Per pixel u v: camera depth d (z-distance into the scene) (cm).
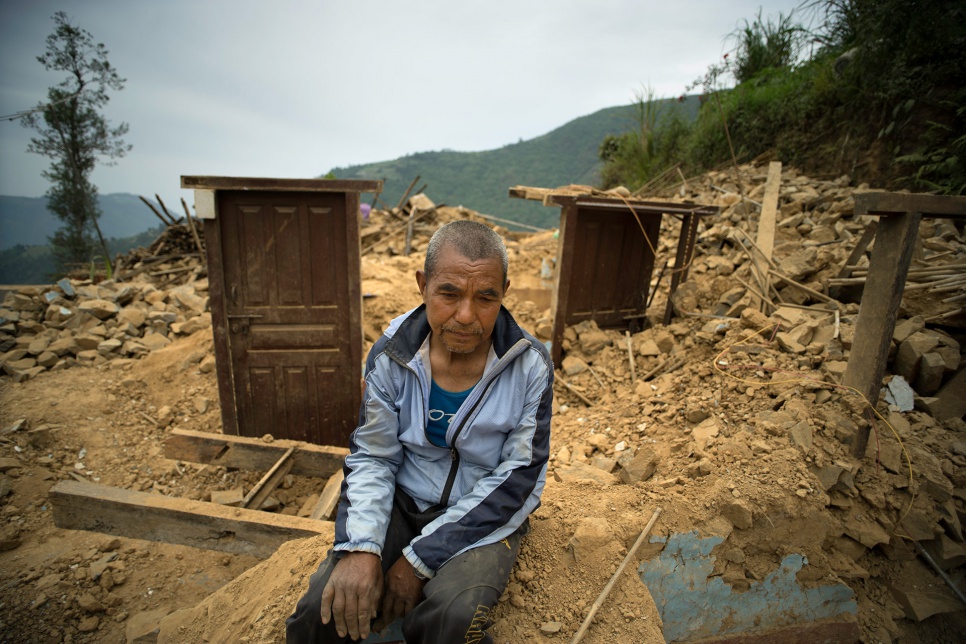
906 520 233
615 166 1368
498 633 165
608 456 300
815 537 219
